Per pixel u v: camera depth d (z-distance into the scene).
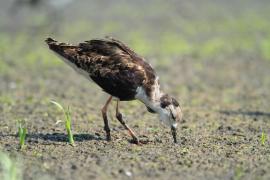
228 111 16.03
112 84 11.89
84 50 11.98
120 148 11.76
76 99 17.27
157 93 12.10
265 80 20.67
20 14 32.44
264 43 26.45
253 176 10.12
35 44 26.70
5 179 9.51
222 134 13.23
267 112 15.97
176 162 10.84
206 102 17.28
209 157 11.24
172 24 31.38
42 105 16.19
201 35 28.97
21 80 20.11
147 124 14.11
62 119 14.41
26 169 10.24
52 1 29.41
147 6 35.75
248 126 14.15
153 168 10.45
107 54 11.97
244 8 35.31
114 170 10.27
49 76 20.91
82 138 12.48
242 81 20.53
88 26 30.25
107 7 35.34
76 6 35.12
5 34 28.62
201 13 34.16
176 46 26.19
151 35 28.56
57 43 12.02
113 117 14.83
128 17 32.78
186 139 12.66
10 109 15.55
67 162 10.68
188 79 20.75
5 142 11.98
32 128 13.34
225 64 23.33
